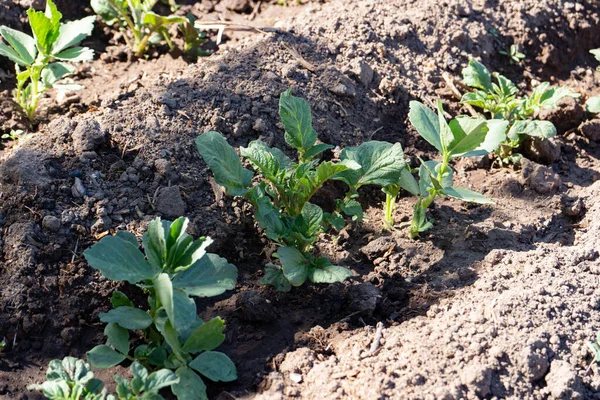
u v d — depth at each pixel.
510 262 1.53
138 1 1.77
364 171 1.52
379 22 1.81
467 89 1.79
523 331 1.42
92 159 1.56
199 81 1.66
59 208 1.51
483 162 1.70
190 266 1.43
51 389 1.36
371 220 1.61
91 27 1.65
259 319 1.48
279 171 1.50
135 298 1.48
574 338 1.43
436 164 1.59
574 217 1.63
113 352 1.41
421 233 1.59
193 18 1.77
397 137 1.71
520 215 1.62
